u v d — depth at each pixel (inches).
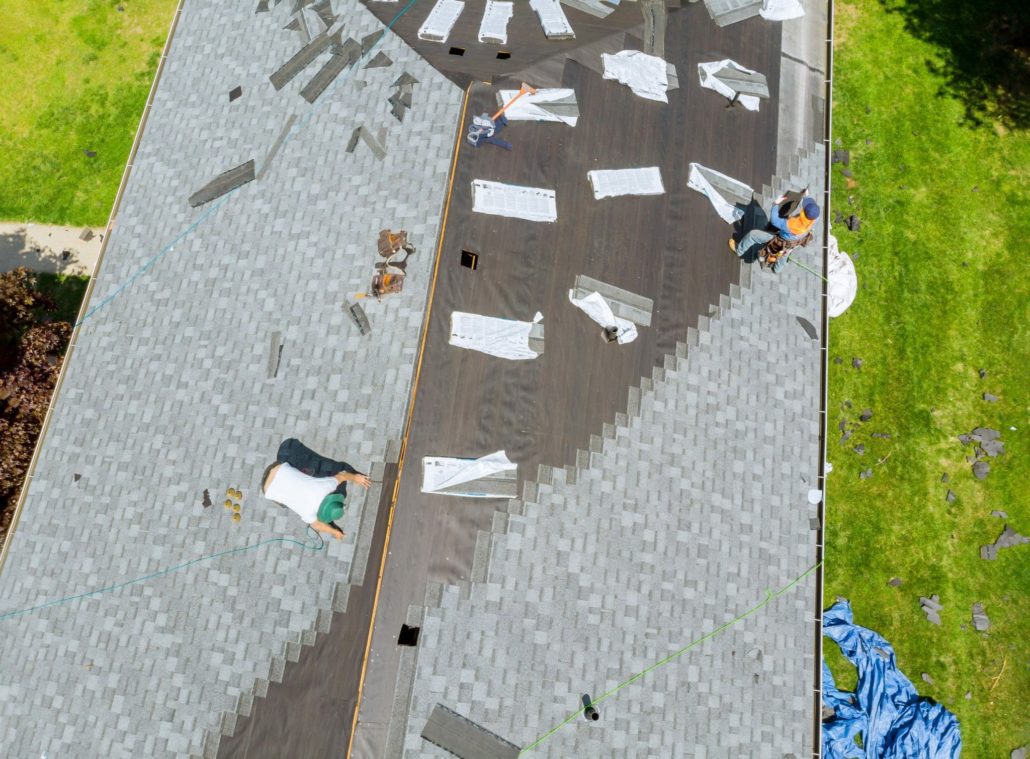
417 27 628.4
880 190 885.8
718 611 530.9
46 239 891.4
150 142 649.6
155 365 571.2
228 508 520.1
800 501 568.1
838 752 692.7
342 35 636.7
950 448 800.3
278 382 541.3
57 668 513.3
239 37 666.8
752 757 514.3
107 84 949.2
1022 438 804.6
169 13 978.1
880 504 782.5
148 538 528.4
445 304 534.6
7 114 940.6
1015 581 762.8
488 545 499.5
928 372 823.7
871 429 805.9
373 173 581.0
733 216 607.2
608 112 608.1
